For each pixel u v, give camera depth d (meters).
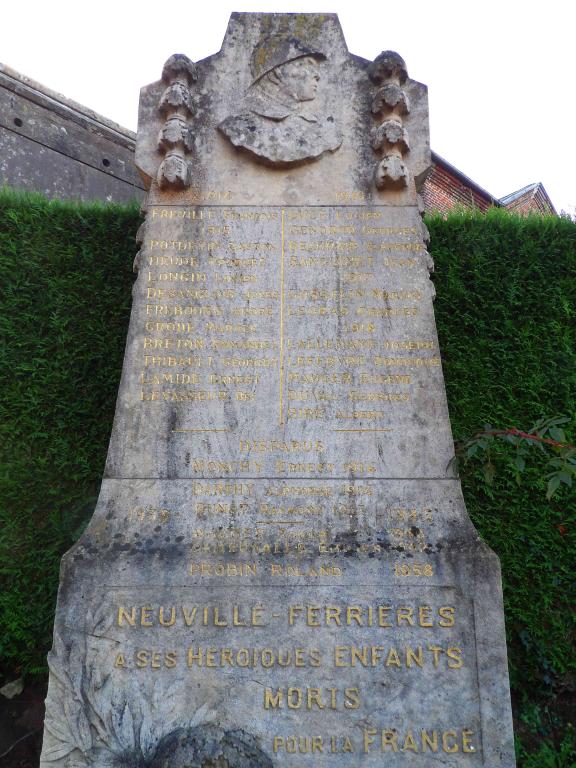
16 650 4.48
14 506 4.78
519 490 4.93
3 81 8.45
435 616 3.14
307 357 3.72
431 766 2.89
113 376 5.24
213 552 3.28
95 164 9.32
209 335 3.77
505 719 2.96
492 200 11.79
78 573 3.22
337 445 3.54
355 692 3.00
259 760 2.82
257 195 4.12
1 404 5.00
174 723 2.94
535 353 5.32
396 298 3.86
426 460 3.51
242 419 3.58
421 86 4.38
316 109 4.32
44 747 2.91
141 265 3.92
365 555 3.27
